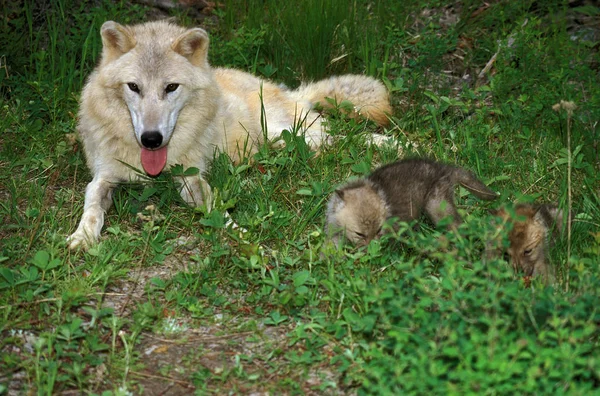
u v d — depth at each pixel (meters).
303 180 3.12
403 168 2.94
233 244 2.88
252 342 2.60
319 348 2.58
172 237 2.91
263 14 3.80
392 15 3.84
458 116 3.46
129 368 2.51
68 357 2.53
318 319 2.61
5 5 3.66
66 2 3.70
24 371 2.50
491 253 2.68
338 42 3.70
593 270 2.63
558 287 2.65
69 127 3.28
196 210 2.90
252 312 2.68
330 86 3.48
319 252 2.80
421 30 3.85
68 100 3.41
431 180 2.90
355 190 2.87
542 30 3.84
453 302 2.45
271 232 2.89
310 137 3.33
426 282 2.57
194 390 2.49
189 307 2.65
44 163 3.11
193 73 3.03
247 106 3.34
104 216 3.00
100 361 2.51
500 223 2.57
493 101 3.50
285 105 3.44
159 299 2.71
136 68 2.97
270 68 3.57
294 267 2.80
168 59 3.00
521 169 3.15
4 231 2.89
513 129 3.32
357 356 2.53
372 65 3.62
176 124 3.05
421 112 3.48
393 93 3.57
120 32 3.00
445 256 2.53
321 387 2.47
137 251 2.85
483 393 2.32
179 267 2.82
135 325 2.60
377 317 2.56
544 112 3.35
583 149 3.20
